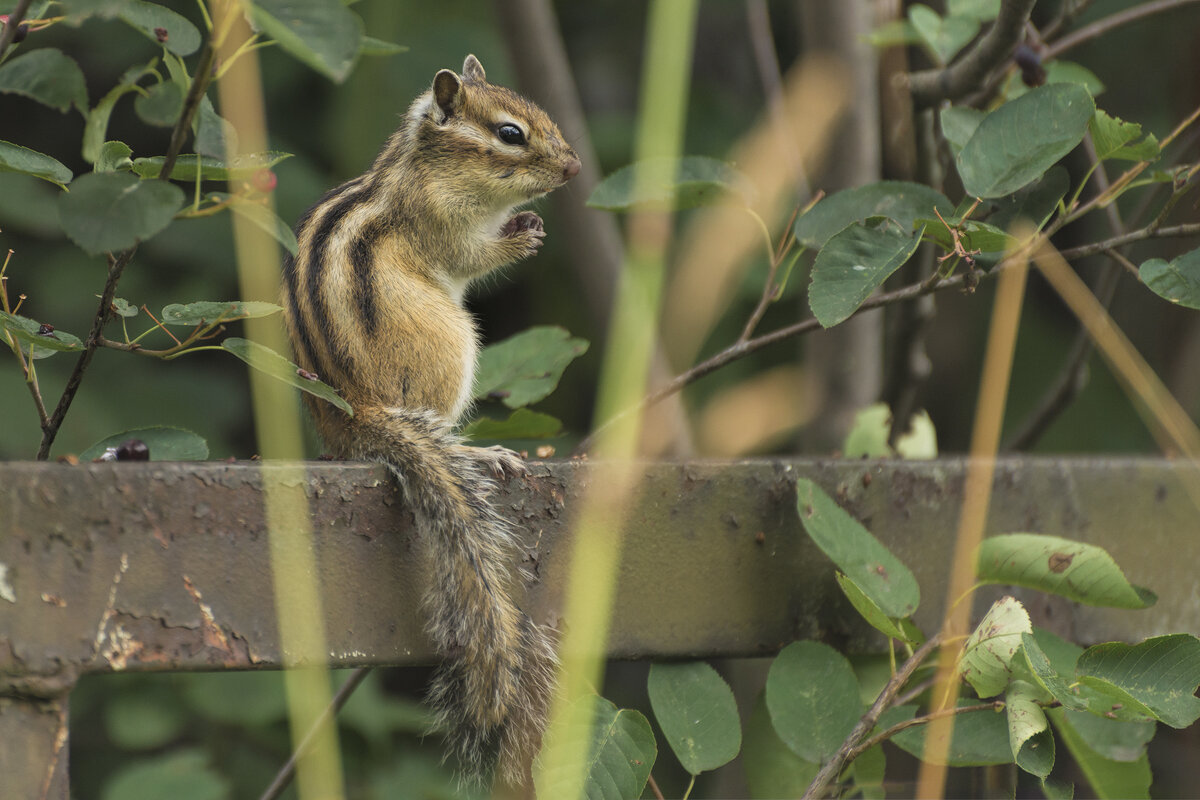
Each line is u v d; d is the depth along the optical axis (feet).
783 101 26.35
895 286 26.48
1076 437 41.27
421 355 20.39
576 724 15.47
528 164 24.40
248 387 40.27
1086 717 18.28
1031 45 23.73
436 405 20.44
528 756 15.79
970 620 19.10
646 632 17.03
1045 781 15.62
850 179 26.27
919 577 18.75
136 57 40.93
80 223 12.57
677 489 17.29
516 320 48.21
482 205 24.17
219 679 30.35
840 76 25.81
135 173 14.84
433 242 23.45
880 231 16.80
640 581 17.01
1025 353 43.21
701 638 17.37
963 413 43.68
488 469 16.55
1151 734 18.19
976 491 19.04
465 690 15.97
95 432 36.17
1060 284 17.61
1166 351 38.29
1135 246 38.86
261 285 15.07
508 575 16.31
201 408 38.93
